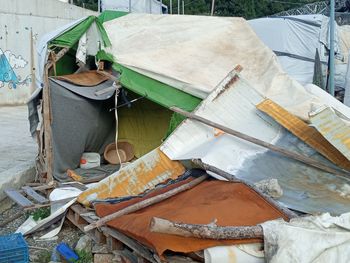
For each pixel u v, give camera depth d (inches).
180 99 183.8
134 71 188.1
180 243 98.7
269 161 135.2
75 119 189.8
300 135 142.4
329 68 275.0
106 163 211.8
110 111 212.5
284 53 349.1
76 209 151.0
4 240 131.9
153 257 109.6
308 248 93.9
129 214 124.8
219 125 146.0
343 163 132.7
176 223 95.5
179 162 149.3
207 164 133.8
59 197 159.0
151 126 223.9
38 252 144.2
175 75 186.1
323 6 471.8
